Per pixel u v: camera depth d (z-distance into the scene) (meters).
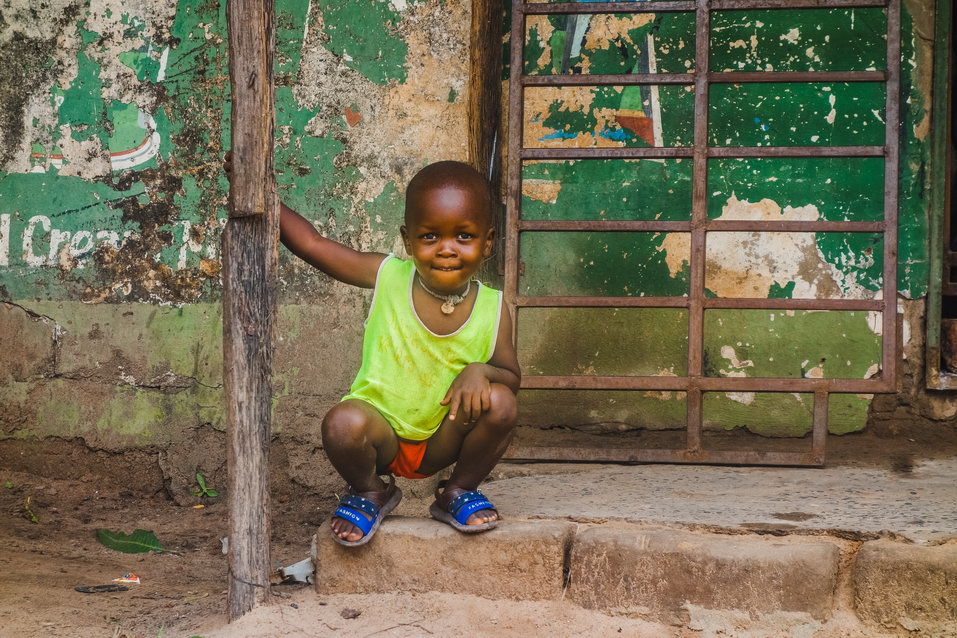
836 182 4.51
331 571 3.06
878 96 4.48
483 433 2.91
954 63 4.84
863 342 4.55
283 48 4.38
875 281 4.51
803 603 2.82
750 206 4.56
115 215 4.55
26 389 4.61
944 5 4.48
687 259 4.57
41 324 4.59
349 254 3.02
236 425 2.87
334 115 4.36
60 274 4.58
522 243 4.66
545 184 4.64
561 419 4.68
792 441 4.57
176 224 4.50
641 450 4.04
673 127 4.55
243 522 2.89
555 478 3.80
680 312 4.59
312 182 4.37
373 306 2.98
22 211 4.60
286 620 2.87
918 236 4.56
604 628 2.86
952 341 4.64
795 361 4.58
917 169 4.54
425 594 3.02
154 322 4.53
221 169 4.47
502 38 4.63
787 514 3.17
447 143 4.29
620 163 4.59
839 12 4.48
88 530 4.09
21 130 4.59
